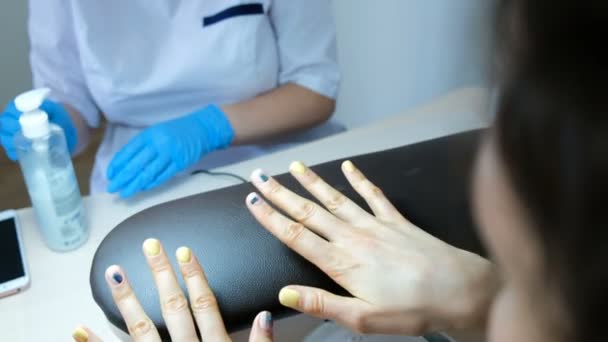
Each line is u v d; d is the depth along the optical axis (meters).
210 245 0.50
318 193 0.53
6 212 0.62
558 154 0.14
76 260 0.56
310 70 0.87
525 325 0.19
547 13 0.15
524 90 0.15
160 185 0.67
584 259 0.15
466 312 0.45
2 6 1.37
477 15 0.18
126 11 0.77
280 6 0.82
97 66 0.80
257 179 0.53
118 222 0.61
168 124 0.76
